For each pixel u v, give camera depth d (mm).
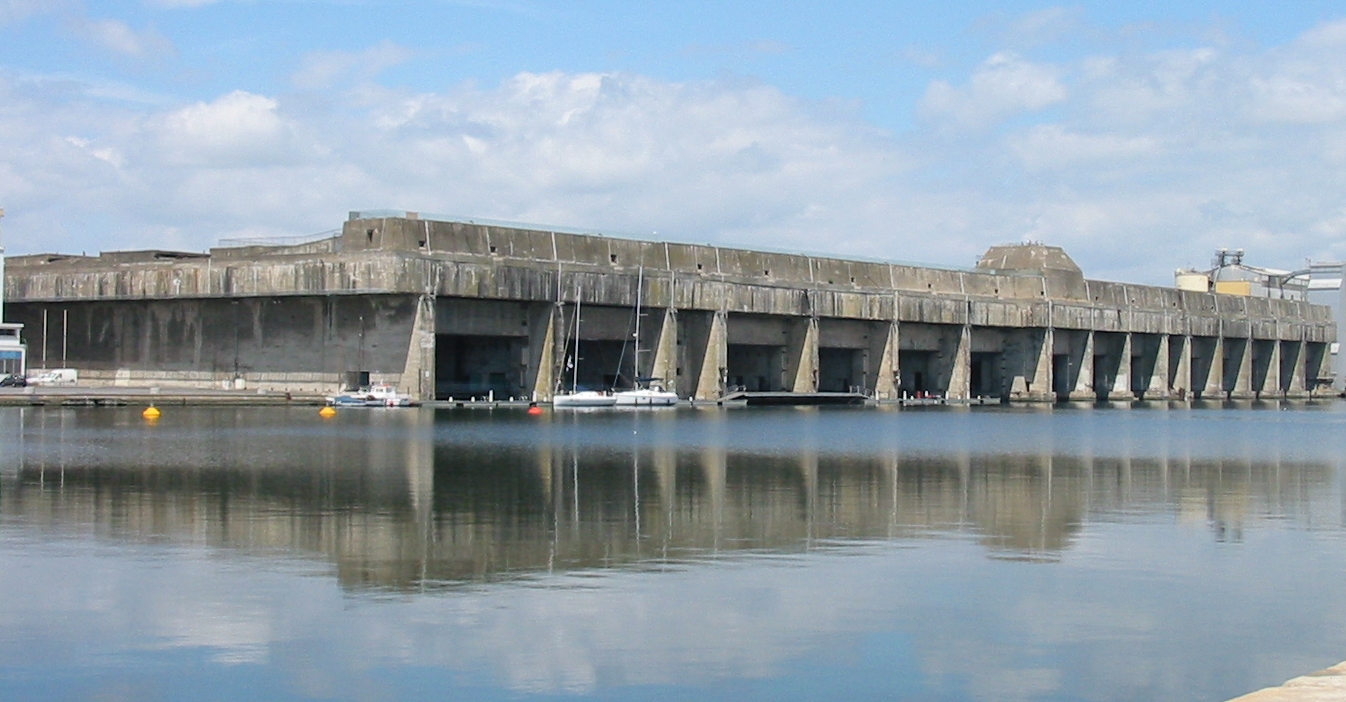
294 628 23906
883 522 37531
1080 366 171125
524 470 53312
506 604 25812
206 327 122688
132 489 44094
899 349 150250
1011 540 34062
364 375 113500
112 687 20703
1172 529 36406
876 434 85000
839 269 146625
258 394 112750
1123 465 59938
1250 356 195875
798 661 22156
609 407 121500
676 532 35156
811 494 44969
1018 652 22797
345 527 35531
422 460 57750
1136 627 24453
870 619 24891
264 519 37031
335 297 113812
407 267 108688
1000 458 63719
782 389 142125
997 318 159125
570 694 20469
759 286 134750
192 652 22484
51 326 133125
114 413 95125
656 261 130125
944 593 27078
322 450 62969
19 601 25828
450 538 33719
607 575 28766
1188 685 21109
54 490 43531
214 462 54938
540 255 121062
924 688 20875
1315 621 24922
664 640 23281
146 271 121500
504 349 122938
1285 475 54688
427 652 22500
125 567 29203
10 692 20469
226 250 123375
